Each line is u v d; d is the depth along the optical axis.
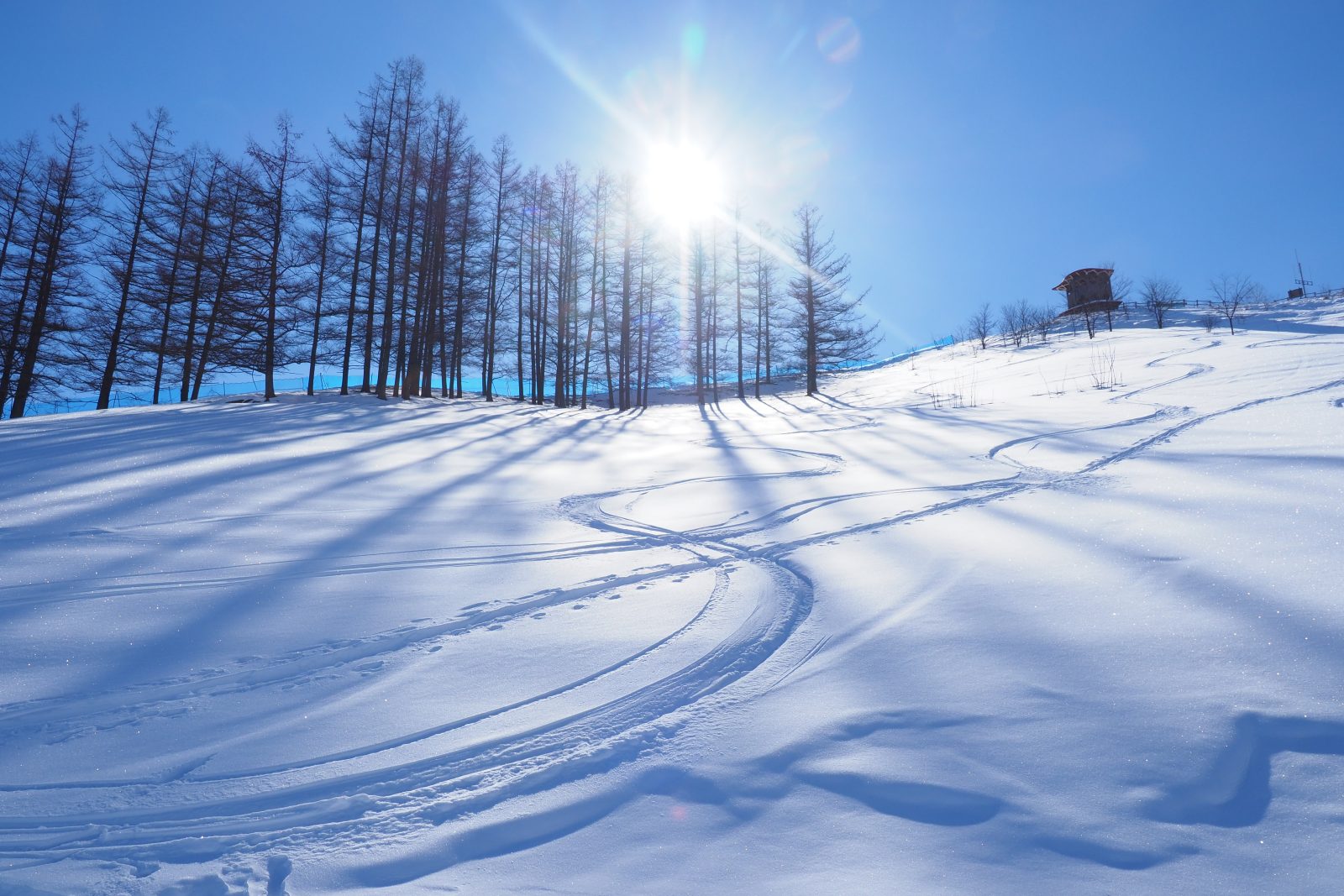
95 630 3.82
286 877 1.94
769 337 31.58
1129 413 11.80
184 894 1.90
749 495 7.61
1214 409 10.92
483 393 27.69
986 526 5.47
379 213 20.83
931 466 8.66
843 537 5.54
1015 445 9.70
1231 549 4.03
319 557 5.30
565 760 2.45
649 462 10.48
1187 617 3.17
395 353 23.81
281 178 19.80
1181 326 37.34
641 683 3.05
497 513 6.94
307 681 3.21
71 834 2.18
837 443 11.66
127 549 5.41
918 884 1.75
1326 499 4.80
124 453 9.74
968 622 3.45
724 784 2.24
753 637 3.52
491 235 25.38
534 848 2.01
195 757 2.59
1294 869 1.69
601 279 28.06
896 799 2.09
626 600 4.26
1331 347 17.69
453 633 3.77
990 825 1.94
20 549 5.33
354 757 2.55
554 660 3.35
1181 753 2.17
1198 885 1.67
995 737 2.37
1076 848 1.82
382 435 12.74
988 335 47.84
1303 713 2.29
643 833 2.04
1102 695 2.58
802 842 1.94
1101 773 2.12
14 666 3.37
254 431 12.44
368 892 1.86
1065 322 46.44
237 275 20.66
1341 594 3.16
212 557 5.26
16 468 8.59
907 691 2.77
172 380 23.30
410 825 2.15
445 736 2.67
